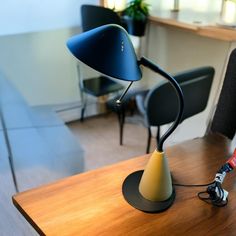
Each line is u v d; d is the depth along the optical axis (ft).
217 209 3.31
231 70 4.68
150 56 9.62
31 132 7.97
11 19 7.95
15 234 5.80
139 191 3.45
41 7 8.17
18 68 8.37
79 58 2.76
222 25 6.53
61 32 8.63
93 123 10.12
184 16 7.80
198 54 8.01
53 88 9.09
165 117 5.93
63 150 7.52
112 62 2.77
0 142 7.71
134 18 8.31
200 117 7.93
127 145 8.98
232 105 4.74
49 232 2.95
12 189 6.76
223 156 4.23
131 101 10.40
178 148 4.37
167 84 5.40
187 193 3.52
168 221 3.14
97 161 8.23
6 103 8.18
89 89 8.82
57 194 3.41
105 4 8.95
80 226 3.02
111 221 3.10
